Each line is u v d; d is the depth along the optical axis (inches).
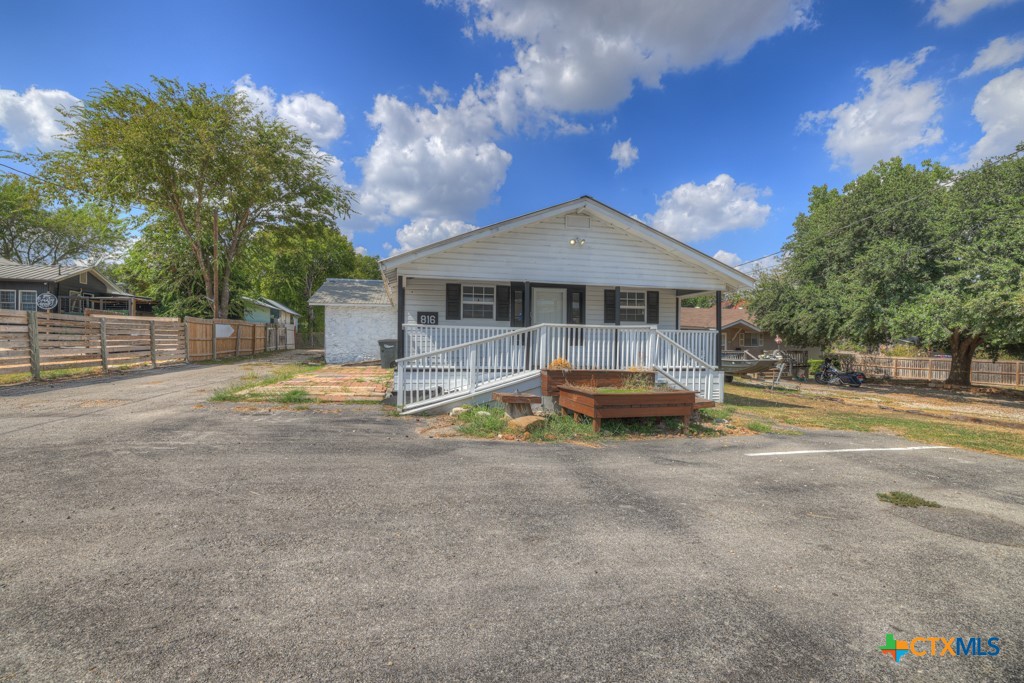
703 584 108.4
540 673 77.2
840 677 78.7
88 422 262.8
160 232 1015.0
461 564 113.8
